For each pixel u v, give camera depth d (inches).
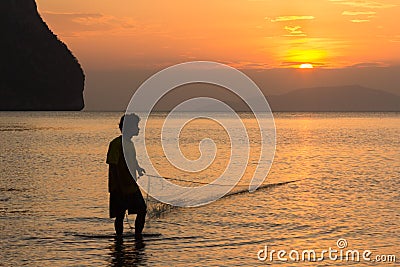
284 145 1764.3
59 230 476.7
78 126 3334.2
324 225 497.4
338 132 2758.4
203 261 386.3
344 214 548.7
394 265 381.1
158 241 442.9
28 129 2866.6
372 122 4800.7
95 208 579.5
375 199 644.7
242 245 429.4
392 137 2268.7
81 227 490.3
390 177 878.4
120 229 463.2
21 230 476.4
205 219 526.6
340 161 1199.6
